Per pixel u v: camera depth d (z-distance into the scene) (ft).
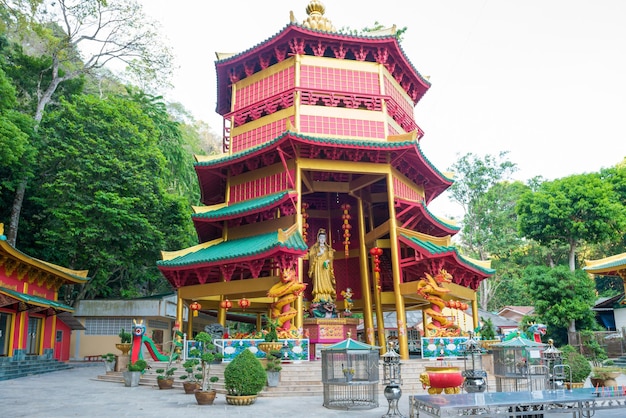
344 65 100.73
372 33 107.14
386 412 47.62
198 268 87.56
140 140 135.74
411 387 66.08
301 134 84.99
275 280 79.66
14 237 123.24
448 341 77.82
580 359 63.93
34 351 108.06
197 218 95.40
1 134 105.81
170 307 146.10
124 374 74.64
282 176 92.43
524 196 161.99
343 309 106.52
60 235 121.08
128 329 139.03
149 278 160.35
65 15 151.53
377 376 51.52
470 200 231.71
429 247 83.82
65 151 126.31
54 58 153.79
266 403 54.44
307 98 97.40
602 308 165.89
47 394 64.59
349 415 46.34
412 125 111.55
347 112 97.40
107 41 159.94
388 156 92.17
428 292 82.28
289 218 89.86
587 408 39.34
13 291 92.79
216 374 69.26
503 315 212.23
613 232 151.84
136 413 48.29
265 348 68.18
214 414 47.32
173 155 179.01
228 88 115.24
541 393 41.42
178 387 70.23
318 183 101.55
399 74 109.91
